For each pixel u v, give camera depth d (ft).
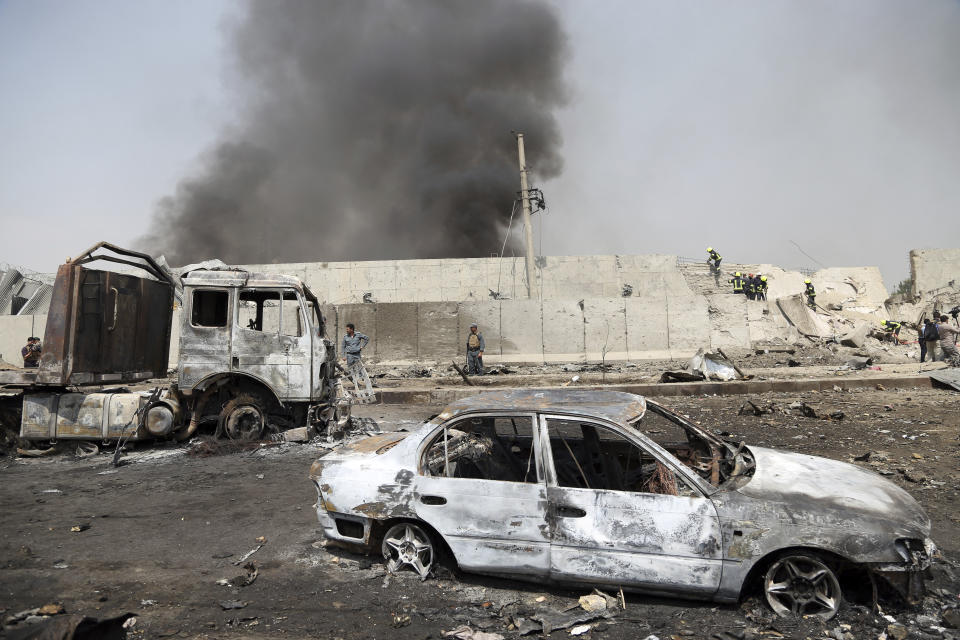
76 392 27.86
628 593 11.94
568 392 14.90
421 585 12.69
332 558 14.39
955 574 12.75
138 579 13.30
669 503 11.46
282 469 24.00
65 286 26.58
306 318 28.35
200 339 27.86
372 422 33.06
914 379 43.65
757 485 11.80
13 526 17.21
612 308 71.31
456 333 70.79
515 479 14.33
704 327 71.61
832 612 10.80
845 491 11.69
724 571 11.00
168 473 23.67
